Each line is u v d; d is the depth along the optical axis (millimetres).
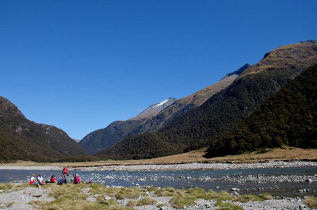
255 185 36688
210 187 37875
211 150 119250
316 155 77562
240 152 101812
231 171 64188
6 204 23703
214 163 93562
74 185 38125
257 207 21391
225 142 112375
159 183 47406
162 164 113875
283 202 22922
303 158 75562
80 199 24562
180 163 108875
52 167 153250
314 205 20797
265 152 93875
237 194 29344
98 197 26938
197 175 59219
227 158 99000
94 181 57188
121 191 30797
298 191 29953
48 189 34344
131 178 61469
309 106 107562
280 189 31875
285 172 52312
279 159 79562
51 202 24203
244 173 56438
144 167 104812
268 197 25438
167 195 29188
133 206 23703
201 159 111688
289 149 90062
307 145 89312
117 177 66750
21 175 87312
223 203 22641
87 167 136375
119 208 21359
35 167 162000
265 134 100812
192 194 29312
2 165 189875
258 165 73188
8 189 35000
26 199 27078
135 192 30250
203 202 24375
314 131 89312
